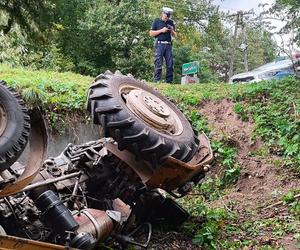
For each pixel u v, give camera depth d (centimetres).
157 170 527
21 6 1293
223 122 905
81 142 891
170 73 1289
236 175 777
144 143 515
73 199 502
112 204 568
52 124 875
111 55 2442
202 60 3325
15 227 459
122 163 546
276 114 870
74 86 968
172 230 607
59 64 2256
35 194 479
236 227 600
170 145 526
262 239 564
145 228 592
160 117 557
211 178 786
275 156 796
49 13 1347
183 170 541
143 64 2383
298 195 662
